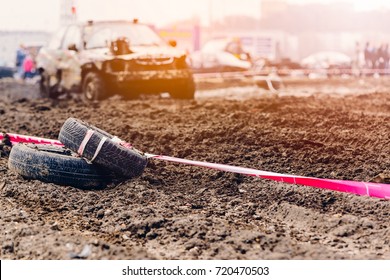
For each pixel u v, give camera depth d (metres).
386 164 16.70
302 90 47.06
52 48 38.38
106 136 16.09
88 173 15.11
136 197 14.30
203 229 11.95
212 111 27.03
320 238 11.91
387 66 72.75
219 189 15.10
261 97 36.22
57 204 13.89
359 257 10.85
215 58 65.25
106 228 12.39
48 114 27.95
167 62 34.44
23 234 11.62
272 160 17.34
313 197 14.17
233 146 18.94
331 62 72.75
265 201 14.30
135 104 31.03
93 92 34.28
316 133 20.52
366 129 21.47
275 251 11.06
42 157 15.27
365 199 13.85
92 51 34.84
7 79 67.56
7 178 15.54
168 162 17.56
